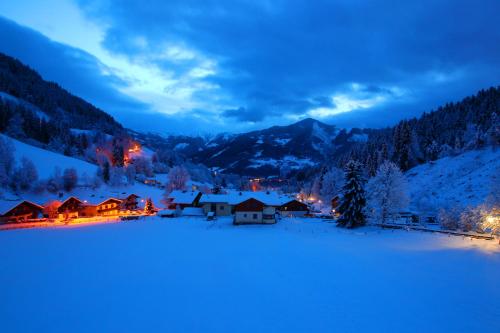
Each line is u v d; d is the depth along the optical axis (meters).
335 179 101.69
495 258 28.39
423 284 21.47
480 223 42.38
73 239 42.03
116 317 16.64
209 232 48.59
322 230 50.94
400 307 17.53
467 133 97.31
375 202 54.47
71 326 15.70
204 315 16.78
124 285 21.92
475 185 66.69
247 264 27.53
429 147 100.88
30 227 55.97
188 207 76.25
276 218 66.12
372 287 20.95
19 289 21.31
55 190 86.44
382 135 148.00
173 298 19.31
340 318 16.22
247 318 16.36
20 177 81.56
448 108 137.50
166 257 30.55
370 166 110.81
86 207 78.81
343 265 26.94
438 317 16.22
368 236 44.09
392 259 29.06
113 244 37.97
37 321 16.33
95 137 184.25
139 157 163.50
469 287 20.72
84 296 19.86
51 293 20.45
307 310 17.28
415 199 77.06
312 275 23.92
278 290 20.56
